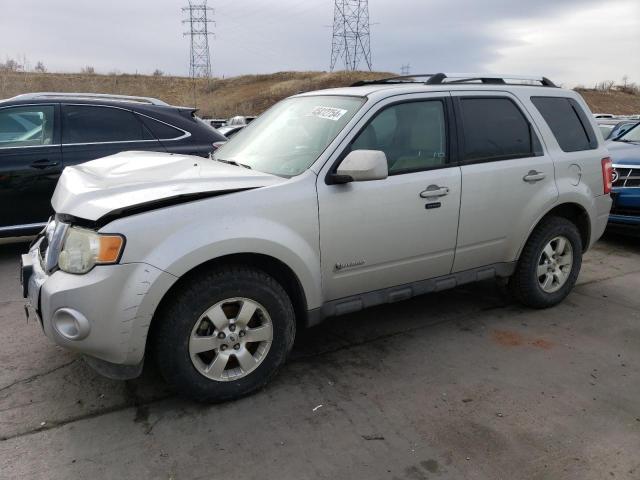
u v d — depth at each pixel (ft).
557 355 12.55
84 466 8.53
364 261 11.57
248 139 13.61
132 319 9.01
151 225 9.12
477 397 10.68
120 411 10.03
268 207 10.13
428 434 9.45
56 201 10.77
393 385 11.09
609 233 25.41
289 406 10.27
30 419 9.73
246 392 10.43
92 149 19.67
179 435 9.34
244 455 8.84
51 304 9.08
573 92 15.88
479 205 13.07
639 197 21.01
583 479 8.39
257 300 10.20
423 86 12.85
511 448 9.10
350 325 14.12
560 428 9.68
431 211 12.25
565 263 15.44
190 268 9.29
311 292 10.90
